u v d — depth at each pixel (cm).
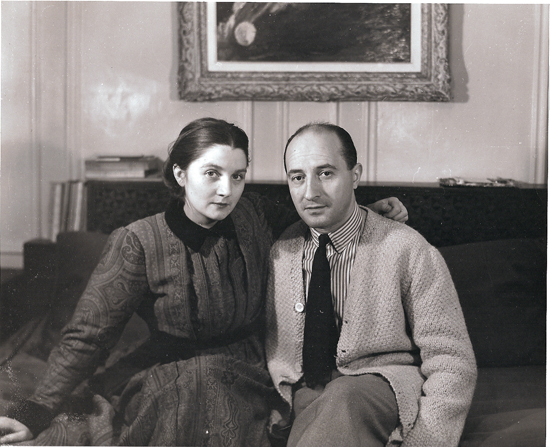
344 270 162
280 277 169
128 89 208
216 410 158
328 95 202
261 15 202
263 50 203
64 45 209
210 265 169
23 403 166
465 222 191
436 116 202
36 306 198
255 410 163
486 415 165
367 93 202
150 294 171
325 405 139
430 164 204
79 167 209
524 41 199
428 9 199
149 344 171
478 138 202
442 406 142
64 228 206
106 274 168
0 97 210
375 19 200
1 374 184
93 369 168
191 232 171
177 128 209
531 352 179
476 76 201
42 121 210
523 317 181
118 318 169
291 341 167
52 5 208
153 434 159
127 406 164
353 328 156
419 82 201
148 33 207
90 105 210
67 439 162
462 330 153
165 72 207
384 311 155
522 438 156
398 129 203
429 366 150
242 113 206
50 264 201
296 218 181
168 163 177
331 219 160
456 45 201
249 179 206
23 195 208
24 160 210
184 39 204
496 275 184
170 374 163
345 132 164
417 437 140
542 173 200
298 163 162
